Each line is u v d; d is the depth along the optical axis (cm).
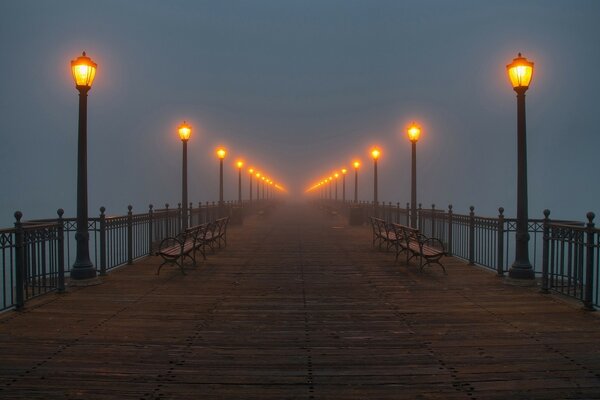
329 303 736
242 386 416
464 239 1220
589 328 594
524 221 877
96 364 468
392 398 393
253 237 1834
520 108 877
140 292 812
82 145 870
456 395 399
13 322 617
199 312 675
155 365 465
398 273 1014
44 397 392
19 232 676
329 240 1719
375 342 540
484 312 679
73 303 727
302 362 475
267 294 801
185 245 1129
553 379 432
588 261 674
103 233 972
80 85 867
